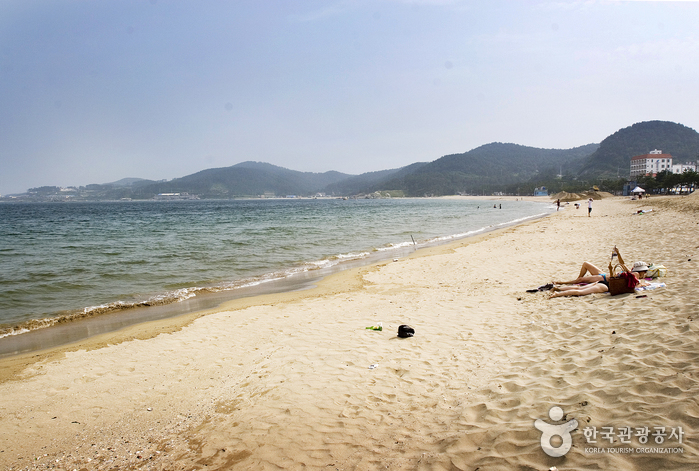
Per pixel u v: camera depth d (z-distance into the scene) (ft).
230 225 127.24
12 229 119.14
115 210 310.65
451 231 101.19
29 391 17.48
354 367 17.98
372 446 11.74
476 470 9.81
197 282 42.91
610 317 19.83
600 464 9.09
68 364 20.54
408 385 15.72
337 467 10.89
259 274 47.29
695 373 12.16
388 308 28.86
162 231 105.81
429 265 47.83
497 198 644.27
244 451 12.16
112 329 27.63
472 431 11.56
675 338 15.20
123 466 11.91
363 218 163.94
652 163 536.01
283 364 18.97
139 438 13.53
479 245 65.98
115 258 57.26
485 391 14.17
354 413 13.84
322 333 23.58
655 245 42.86
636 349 15.10
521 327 21.22
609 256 40.04
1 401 16.58
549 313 22.88
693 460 8.49
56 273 46.47
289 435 12.78
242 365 19.49
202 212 255.09
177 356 21.27
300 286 40.63
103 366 20.18
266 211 264.11
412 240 78.89
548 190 582.76
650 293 22.66
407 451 11.21
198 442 12.94
